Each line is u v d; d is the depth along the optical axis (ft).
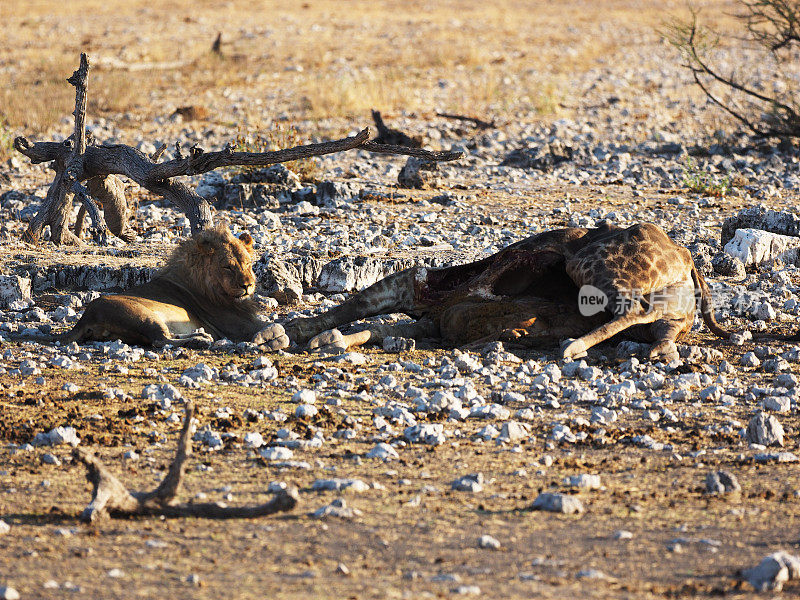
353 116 338.34
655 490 70.08
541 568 54.03
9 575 51.34
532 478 72.49
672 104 388.37
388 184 240.32
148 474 71.05
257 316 124.88
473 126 331.57
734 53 524.93
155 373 100.99
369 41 527.81
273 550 56.39
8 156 274.16
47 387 95.81
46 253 158.30
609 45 565.94
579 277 114.62
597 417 87.81
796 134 293.43
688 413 91.09
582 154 280.10
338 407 90.53
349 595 48.83
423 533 59.93
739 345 118.01
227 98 369.30
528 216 206.39
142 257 158.81
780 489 70.69
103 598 48.29
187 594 48.91
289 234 184.14
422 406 89.81
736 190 235.20
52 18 588.50
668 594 49.93
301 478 71.10
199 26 571.69
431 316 123.13
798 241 171.22
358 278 150.51
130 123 321.93
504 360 109.50
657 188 245.65
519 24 649.20
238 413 88.07
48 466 72.79
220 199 216.74
